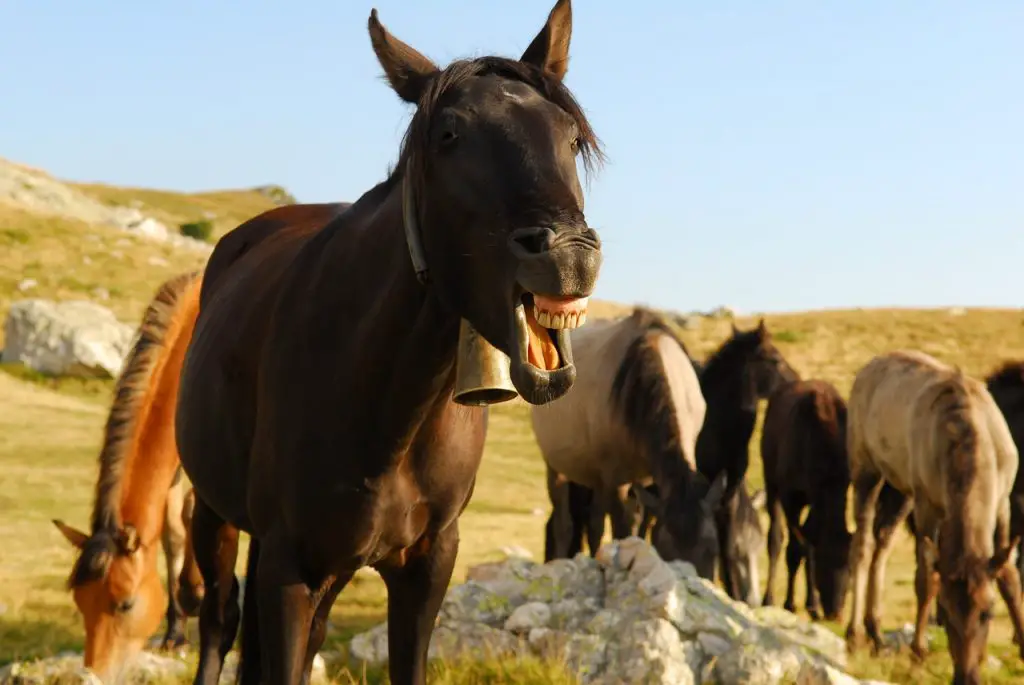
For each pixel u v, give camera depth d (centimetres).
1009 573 927
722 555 1180
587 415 1102
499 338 281
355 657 776
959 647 807
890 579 1554
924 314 5262
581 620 782
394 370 332
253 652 468
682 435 1027
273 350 364
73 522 1567
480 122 287
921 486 957
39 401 2673
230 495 420
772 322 5006
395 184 351
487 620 802
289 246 445
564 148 288
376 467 340
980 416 910
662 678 696
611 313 5003
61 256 4472
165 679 656
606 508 1118
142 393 599
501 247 275
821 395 1244
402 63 319
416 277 320
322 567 355
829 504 1182
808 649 821
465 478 367
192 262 4900
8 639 830
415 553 373
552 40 331
